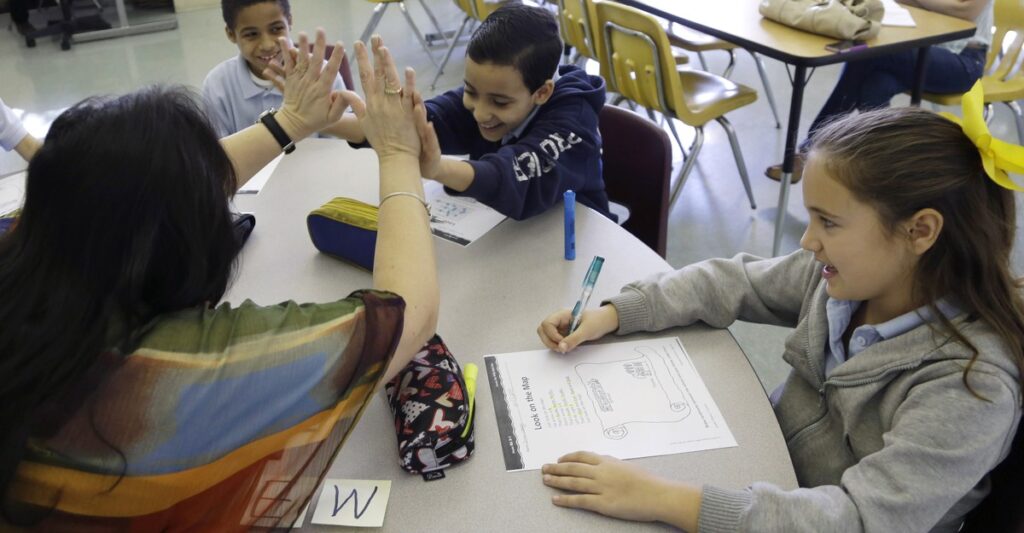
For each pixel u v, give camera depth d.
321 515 0.88
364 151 1.81
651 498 0.87
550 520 0.88
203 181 0.69
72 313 0.64
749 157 3.53
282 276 1.34
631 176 1.88
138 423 0.67
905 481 0.85
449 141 1.78
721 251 2.83
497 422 1.01
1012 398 0.86
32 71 4.54
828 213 0.94
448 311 1.23
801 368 1.12
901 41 2.56
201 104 0.74
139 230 0.65
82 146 0.65
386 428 1.00
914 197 0.89
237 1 2.06
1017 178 2.20
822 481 1.05
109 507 0.69
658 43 2.67
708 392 1.06
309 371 0.74
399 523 0.88
